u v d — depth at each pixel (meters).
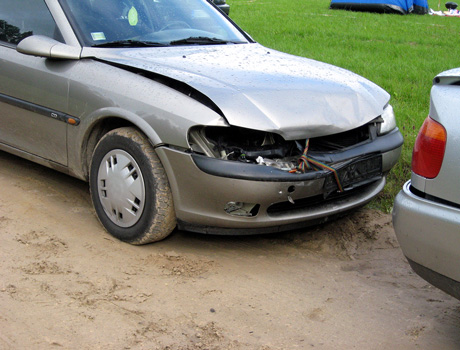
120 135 3.49
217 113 3.25
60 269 3.21
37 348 2.49
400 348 2.63
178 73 3.55
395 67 9.15
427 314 2.94
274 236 3.88
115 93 3.55
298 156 3.41
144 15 4.38
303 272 3.38
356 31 13.87
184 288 3.10
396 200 2.57
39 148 4.15
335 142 3.66
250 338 2.66
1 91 4.25
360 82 4.15
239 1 22.91
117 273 3.22
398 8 19.31
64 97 3.81
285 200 3.27
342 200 3.65
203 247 3.65
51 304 2.85
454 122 2.34
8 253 3.37
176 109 3.29
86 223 3.87
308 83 3.74
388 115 3.99
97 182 3.70
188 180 3.27
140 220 3.47
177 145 3.26
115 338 2.60
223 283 3.18
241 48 4.47
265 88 3.52
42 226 3.77
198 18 4.73
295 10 19.17
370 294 3.14
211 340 2.62
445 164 2.35
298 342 2.65
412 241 2.45
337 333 2.74
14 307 2.80
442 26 16.20
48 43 3.78
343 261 3.56
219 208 3.28
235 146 3.33
